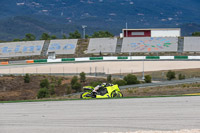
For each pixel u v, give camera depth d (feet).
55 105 130.31
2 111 120.78
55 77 490.49
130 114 109.91
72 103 133.80
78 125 97.50
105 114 110.63
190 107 119.96
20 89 417.08
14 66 651.25
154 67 578.66
